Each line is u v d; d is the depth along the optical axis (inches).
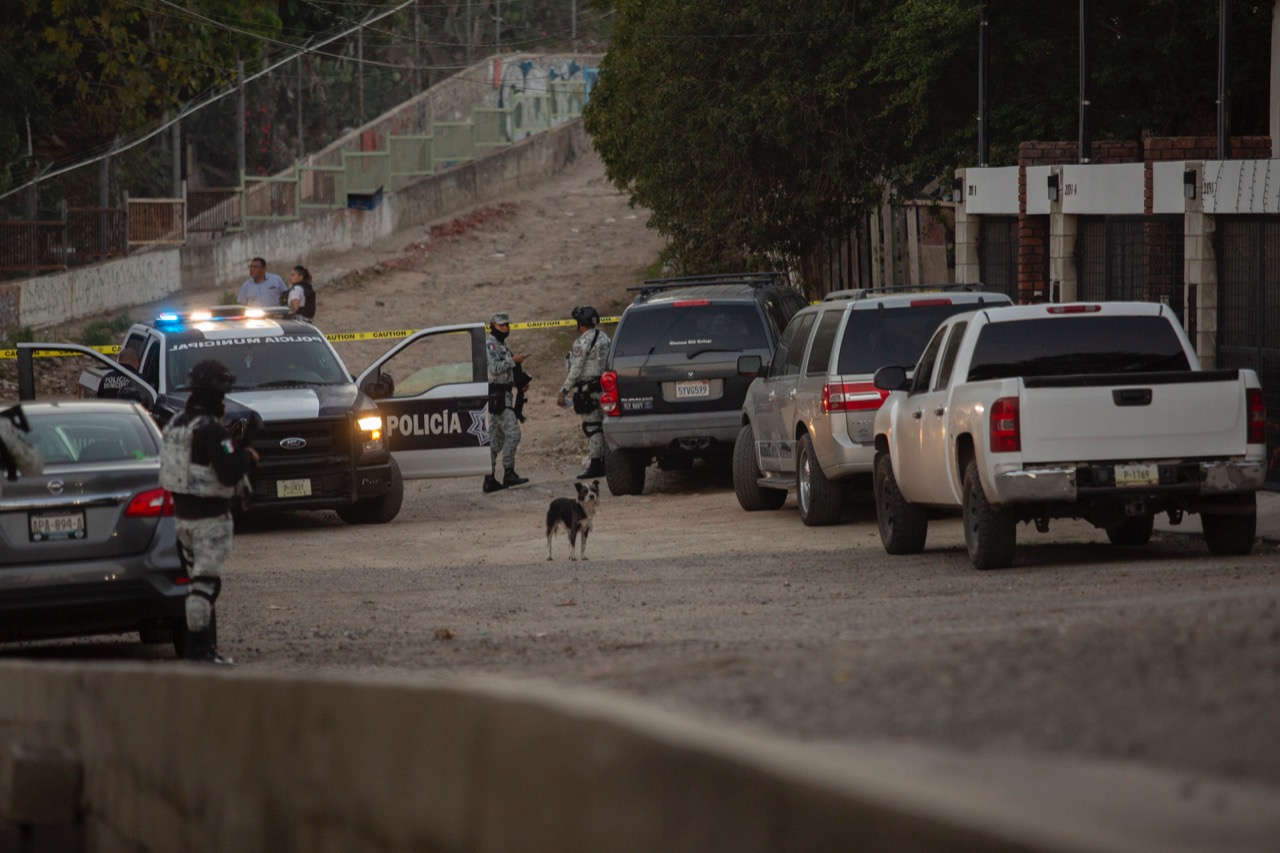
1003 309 1854.1
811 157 4131.4
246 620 1691.7
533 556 2285.9
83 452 1566.2
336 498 2711.6
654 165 4377.5
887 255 4579.2
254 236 6446.9
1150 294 2600.9
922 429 1892.2
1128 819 378.6
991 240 3255.4
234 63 6811.0
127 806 854.5
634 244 7165.4
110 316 5684.1
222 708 740.7
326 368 2913.4
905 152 4018.2
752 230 4256.9
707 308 2915.8
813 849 387.9
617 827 455.2
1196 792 413.1
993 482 1689.2
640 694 732.7
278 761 687.1
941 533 2308.1
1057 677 662.5
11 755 942.4
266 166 7165.4
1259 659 662.5
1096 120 3587.6
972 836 347.9
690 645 1210.0
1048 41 3575.3
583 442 3909.9
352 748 624.7
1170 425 1691.7
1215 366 2437.3
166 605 1482.5
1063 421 1683.1
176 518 1425.9
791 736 549.3
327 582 2020.2
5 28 5846.5
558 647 1299.2
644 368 2913.4
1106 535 2138.3
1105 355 1840.6
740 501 2743.6
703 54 4069.9
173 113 6579.7
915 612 1353.3
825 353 2385.6
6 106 5708.7
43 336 5319.9
